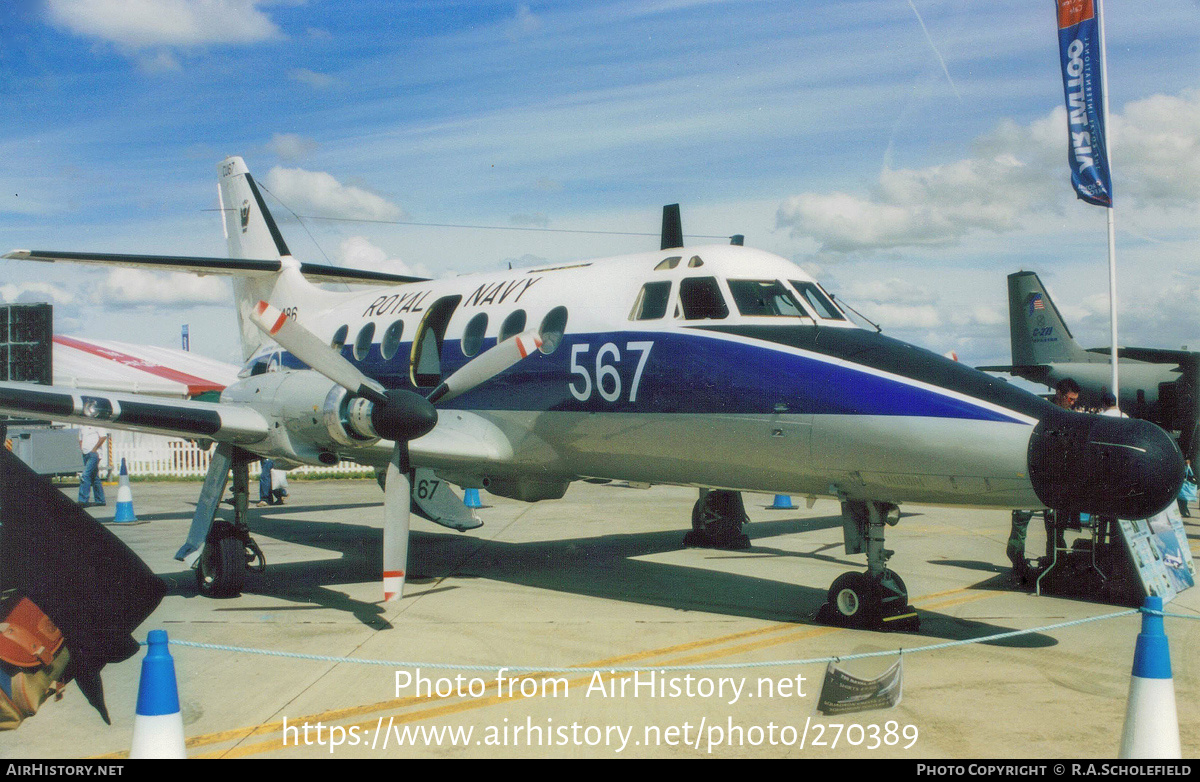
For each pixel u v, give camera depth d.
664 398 7.64
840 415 6.60
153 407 7.81
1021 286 26.70
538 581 9.31
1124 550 7.92
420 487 11.16
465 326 9.71
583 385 8.27
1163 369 22.78
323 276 13.55
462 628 7.22
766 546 11.80
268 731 4.87
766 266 7.84
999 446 5.97
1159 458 5.45
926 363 6.66
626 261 8.73
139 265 11.61
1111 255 11.59
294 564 10.52
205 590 8.63
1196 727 4.82
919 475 6.34
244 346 14.30
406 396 7.45
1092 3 11.48
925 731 4.82
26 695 4.86
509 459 9.16
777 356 7.10
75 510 5.07
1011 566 10.11
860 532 7.21
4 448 4.93
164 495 19.55
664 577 9.51
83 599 5.04
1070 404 9.35
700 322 7.70
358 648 6.61
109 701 5.35
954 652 6.40
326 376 7.66
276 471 17.23
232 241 14.83
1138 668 3.74
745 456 7.24
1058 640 6.73
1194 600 8.23
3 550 4.93
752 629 7.12
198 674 5.93
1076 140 11.68
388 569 7.59
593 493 19.89
